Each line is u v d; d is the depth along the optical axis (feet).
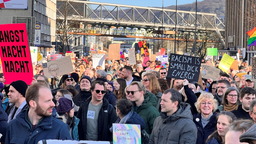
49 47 201.67
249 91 19.07
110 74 39.06
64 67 31.63
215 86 29.66
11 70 22.16
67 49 152.56
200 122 18.03
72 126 16.93
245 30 273.13
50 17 207.62
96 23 369.71
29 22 54.90
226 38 353.92
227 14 349.82
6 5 148.97
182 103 16.14
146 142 16.47
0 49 22.25
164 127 15.88
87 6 360.28
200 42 327.88
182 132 15.28
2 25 21.86
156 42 397.19
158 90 22.80
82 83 21.81
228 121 14.03
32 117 11.62
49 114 11.48
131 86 18.94
